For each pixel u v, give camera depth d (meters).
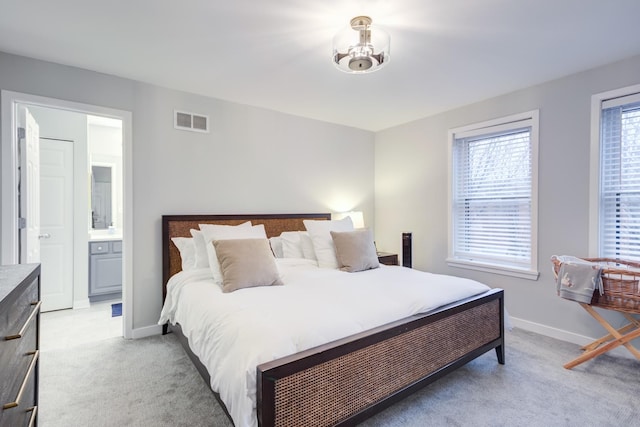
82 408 1.80
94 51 2.30
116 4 1.76
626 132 2.47
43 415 1.73
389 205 4.38
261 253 2.32
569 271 2.23
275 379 1.23
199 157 3.14
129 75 2.71
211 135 3.21
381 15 1.86
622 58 2.40
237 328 1.51
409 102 3.36
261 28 2.01
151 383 2.07
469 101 3.33
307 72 2.65
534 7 1.78
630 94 2.39
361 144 4.46
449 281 2.35
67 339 2.79
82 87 2.58
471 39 2.12
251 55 2.37
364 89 3.01
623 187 2.48
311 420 1.34
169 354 2.49
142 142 2.85
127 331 2.80
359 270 2.81
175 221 2.95
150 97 2.88
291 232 3.40
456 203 3.64
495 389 2.01
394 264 4.09
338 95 3.17
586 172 2.61
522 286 3.01
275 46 2.24
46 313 3.53
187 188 3.08
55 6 1.78
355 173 4.39
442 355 1.93
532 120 2.92
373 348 1.57
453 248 3.61
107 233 4.55
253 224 3.40
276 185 3.66
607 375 2.17
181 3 1.76
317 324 1.53
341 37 2.02
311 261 3.09
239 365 1.32
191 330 1.99
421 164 3.94
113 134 4.62
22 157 2.46
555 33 2.05
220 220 3.19
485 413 1.77
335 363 1.42
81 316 3.42
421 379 1.80
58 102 2.48
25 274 1.21
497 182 3.27
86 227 3.79
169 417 1.73
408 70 2.60
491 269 3.23
